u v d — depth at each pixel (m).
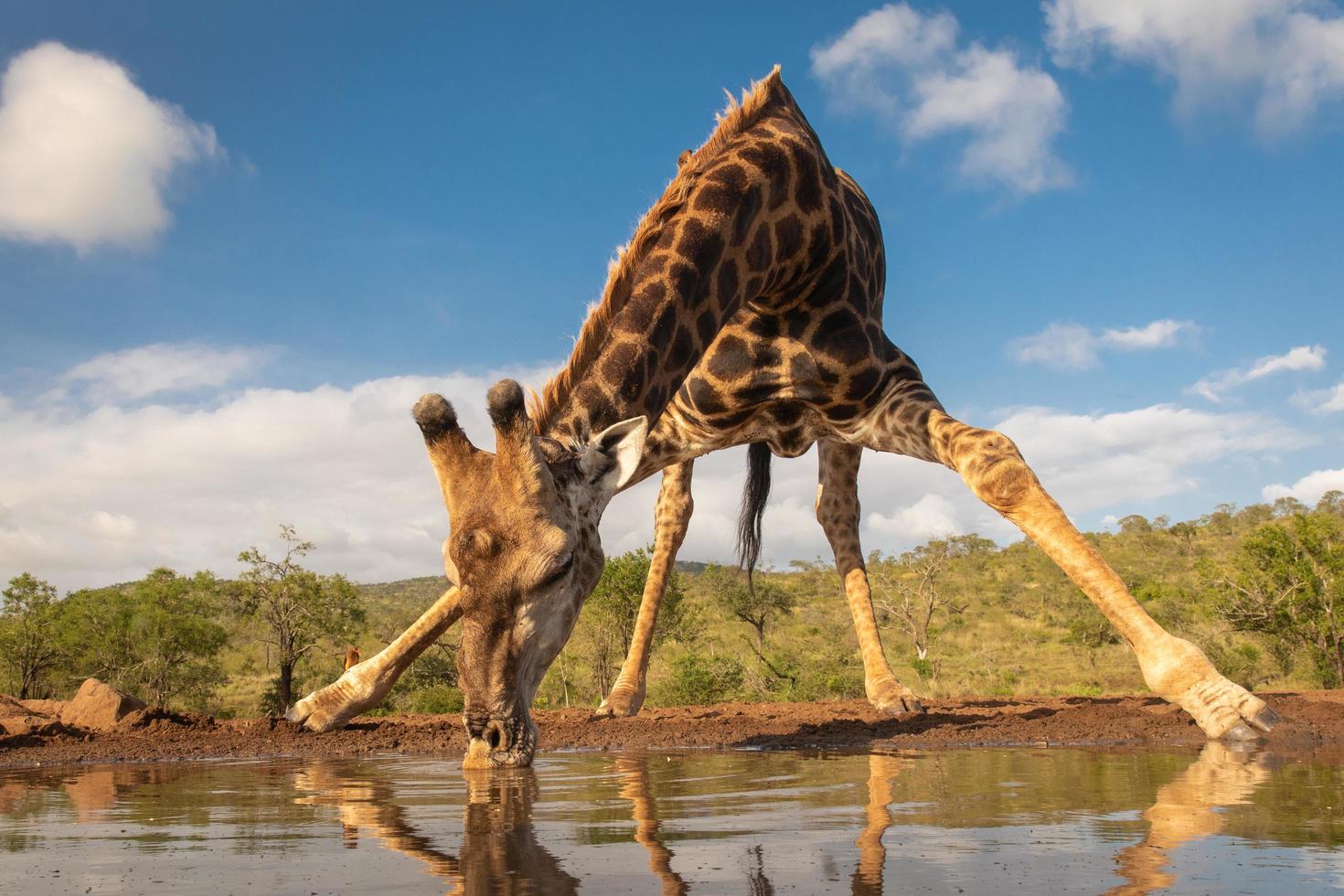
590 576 4.07
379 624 57.44
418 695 32.59
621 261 5.14
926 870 1.86
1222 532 80.94
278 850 2.27
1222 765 3.77
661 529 8.58
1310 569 27.48
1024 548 79.50
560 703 35.41
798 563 76.31
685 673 28.47
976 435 5.27
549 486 3.82
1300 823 2.36
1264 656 33.00
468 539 3.69
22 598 45.34
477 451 3.89
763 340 6.06
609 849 2.18
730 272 5.34
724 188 5.38
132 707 7.27
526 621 3.76
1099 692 32.34
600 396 4.55
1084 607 55.31
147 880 1.94
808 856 2.04
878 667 7.68
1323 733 4.90
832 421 6.21
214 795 3.49
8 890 1.87
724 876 1.86
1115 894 1.63
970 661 44.25
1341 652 26.89
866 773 3.77
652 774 3.87
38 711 7.96
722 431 6.28
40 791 3.71
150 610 44.62
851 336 5.97
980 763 4.13
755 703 9.13
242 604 44.84
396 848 2.26
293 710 6.32
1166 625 37.38
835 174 6.44
